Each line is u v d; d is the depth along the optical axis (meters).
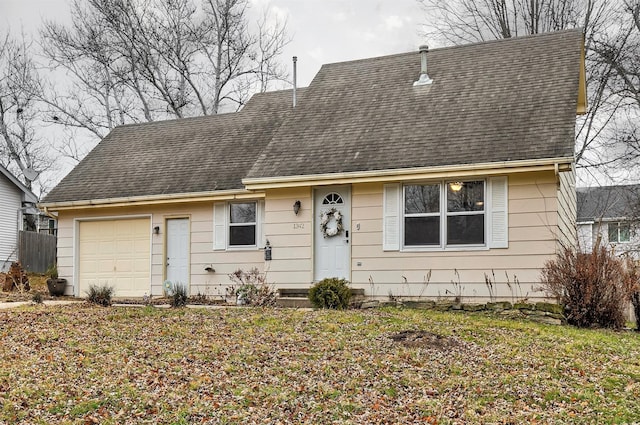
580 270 12.38
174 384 8.06
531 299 12.76
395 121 15.22
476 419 7.11
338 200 14.75
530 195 12.92
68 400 7.42
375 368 8.76
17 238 27.14
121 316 12.10
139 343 9.92
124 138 21.16
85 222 18.86
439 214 13.70
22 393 7.59
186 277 17.33
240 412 7.21
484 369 8.80
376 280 14.11
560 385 8.23
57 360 8.95
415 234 13.90
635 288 12.59
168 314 12.40
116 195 17.95
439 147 13.80
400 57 17.88
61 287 18.55
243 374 8.48
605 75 24.44
